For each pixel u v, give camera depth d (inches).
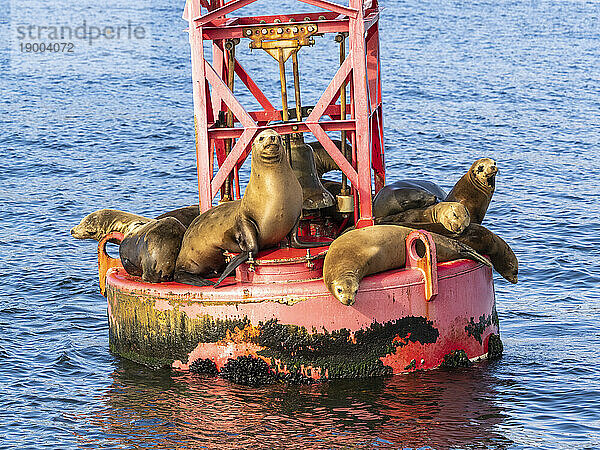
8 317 1412.4
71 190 2314.2
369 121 1296.8
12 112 3516.2
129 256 1202.0
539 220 1964.8
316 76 4057.6
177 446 968.9
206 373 1147.9
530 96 3644.2
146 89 4060.0
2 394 1115.9
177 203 2192.4
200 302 1131.9
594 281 1571.1
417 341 1143.0
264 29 1251.8
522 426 1000.9
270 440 973.2
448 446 954.7
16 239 1867.6
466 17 6491.1
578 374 1149.1
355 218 1283.2
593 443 959.0
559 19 6309.1
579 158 2615.7
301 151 1278.3
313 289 1108.5
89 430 1016.2
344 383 1114.7
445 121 3149.6
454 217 1203.9
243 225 1128.2
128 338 1202.6
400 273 1136.2
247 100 3582.7
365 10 1385.3
